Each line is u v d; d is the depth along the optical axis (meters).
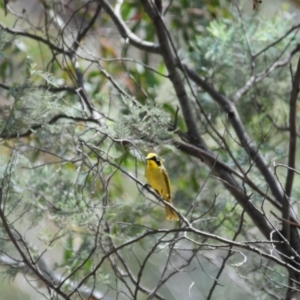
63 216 9.92
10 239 8.39
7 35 8.98
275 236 10.22
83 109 10.79
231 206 12.02
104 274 10.93
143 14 15.08
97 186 12.84
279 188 11.23
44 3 12.33
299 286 9.34
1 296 16.81
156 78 15.03
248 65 14.45
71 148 12.38
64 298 8.27
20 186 11.34
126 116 8.84
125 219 10.76
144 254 15.34
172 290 15.82
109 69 14.86
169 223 12.87
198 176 14.86
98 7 12.65
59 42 12.41
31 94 8.31
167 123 9.49
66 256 11.76
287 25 15.74
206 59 14.39
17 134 8.41
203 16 15.56
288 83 15.04
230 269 12.23
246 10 16.72
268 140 14.16
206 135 15.00
